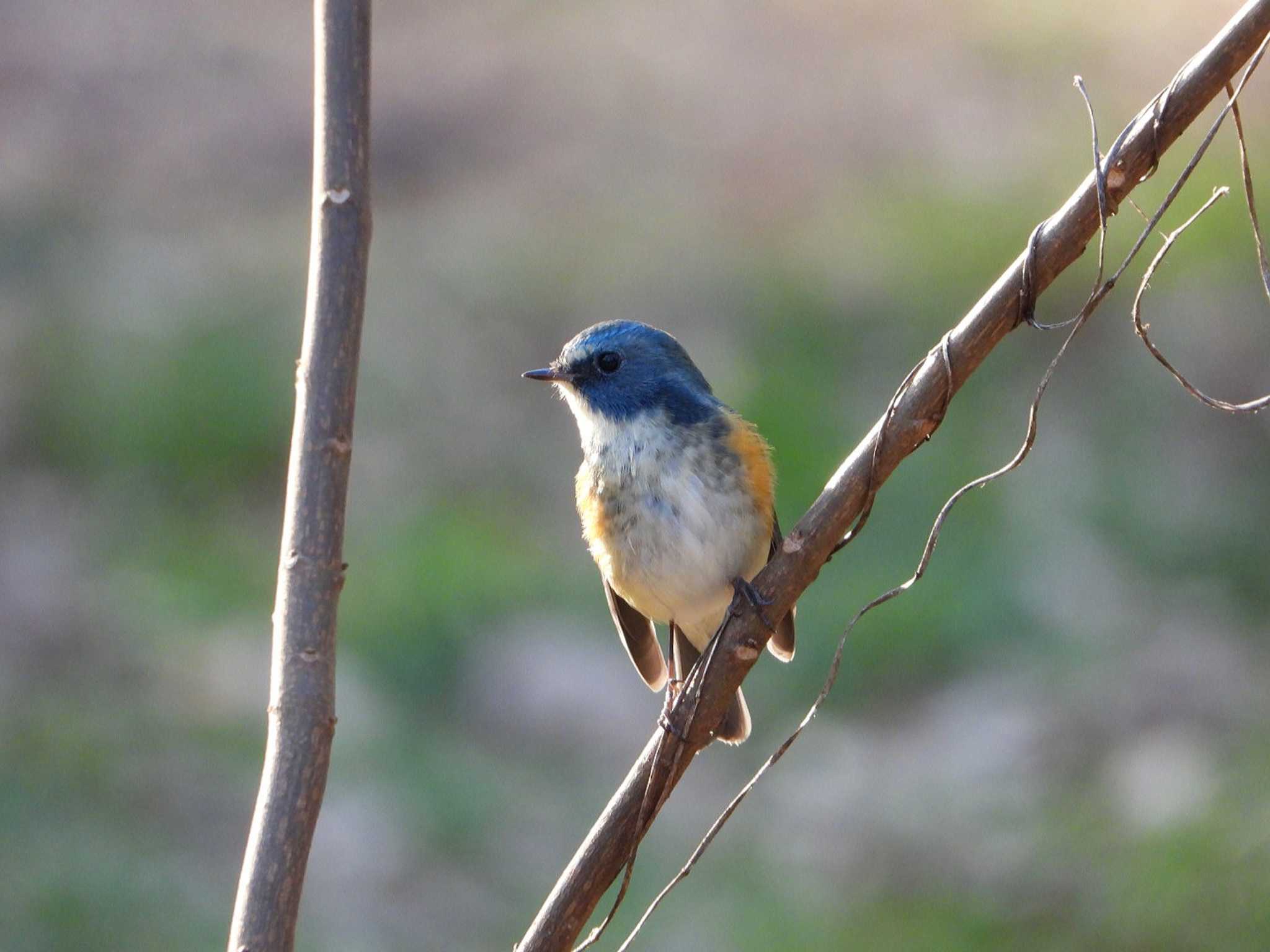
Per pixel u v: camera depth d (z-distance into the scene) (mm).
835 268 16500
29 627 12094
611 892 10531
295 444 3734
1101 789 10867
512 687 12164
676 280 16500
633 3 21953
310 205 17672
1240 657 12219
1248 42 3852
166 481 14117
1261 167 16422
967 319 4086
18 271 16453
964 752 11555
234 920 3574
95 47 20641
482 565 13258
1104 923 9602
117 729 11250
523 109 19750
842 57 20531
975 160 18078
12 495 13695
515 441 14836
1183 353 14641
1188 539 13422
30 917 9594
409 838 10781
